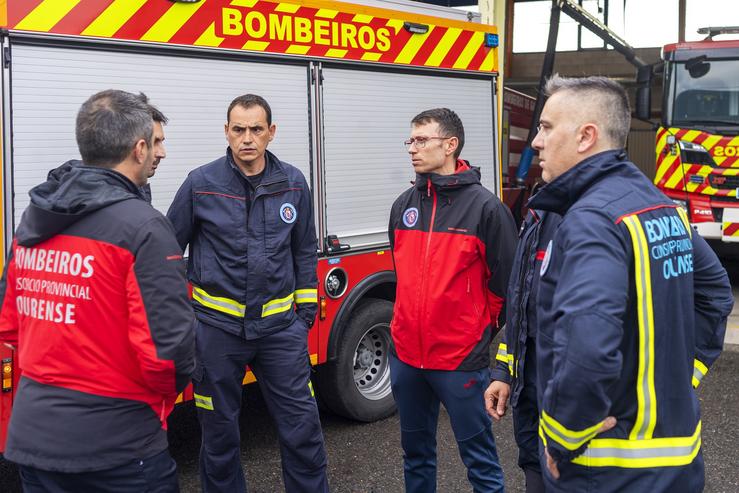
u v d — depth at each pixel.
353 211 4.73
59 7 3.49
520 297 2.63
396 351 3.28
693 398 2.13
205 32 4.00
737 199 9.04
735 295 9.32
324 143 4.55
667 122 9.38
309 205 3.57
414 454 3.37
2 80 3.34
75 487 2.36
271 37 4.27
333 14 4.57
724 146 9.09
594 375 1.87
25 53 3.41
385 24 4.87
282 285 3.42
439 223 3.16
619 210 2.02
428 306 3.12
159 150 3.46
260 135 3.32
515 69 20.39
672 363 2.06
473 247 3.11
